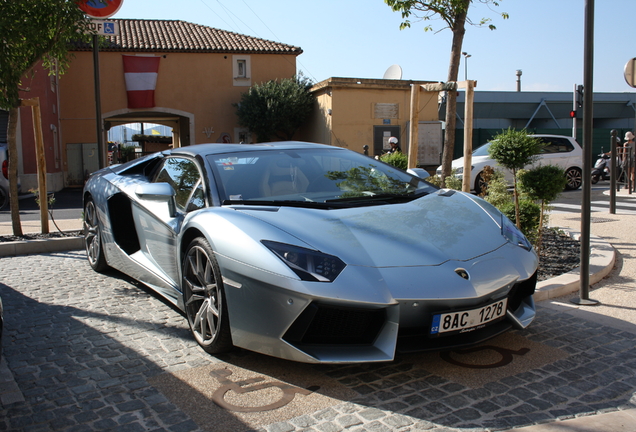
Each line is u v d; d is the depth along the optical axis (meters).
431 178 7.48
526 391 2.54
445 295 2.53
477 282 2.64
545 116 36.44
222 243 2.81
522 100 35.72
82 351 3.12
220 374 2.77
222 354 3.02
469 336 2.73
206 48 24.19
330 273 2.50
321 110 23.27
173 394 2.54
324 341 2.58
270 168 3.62
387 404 2.42
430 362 2.90
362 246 2.67
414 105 6.47
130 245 4.50
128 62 23.09
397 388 2.58
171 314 3.82
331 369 2.81
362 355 2.50
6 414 2.36
